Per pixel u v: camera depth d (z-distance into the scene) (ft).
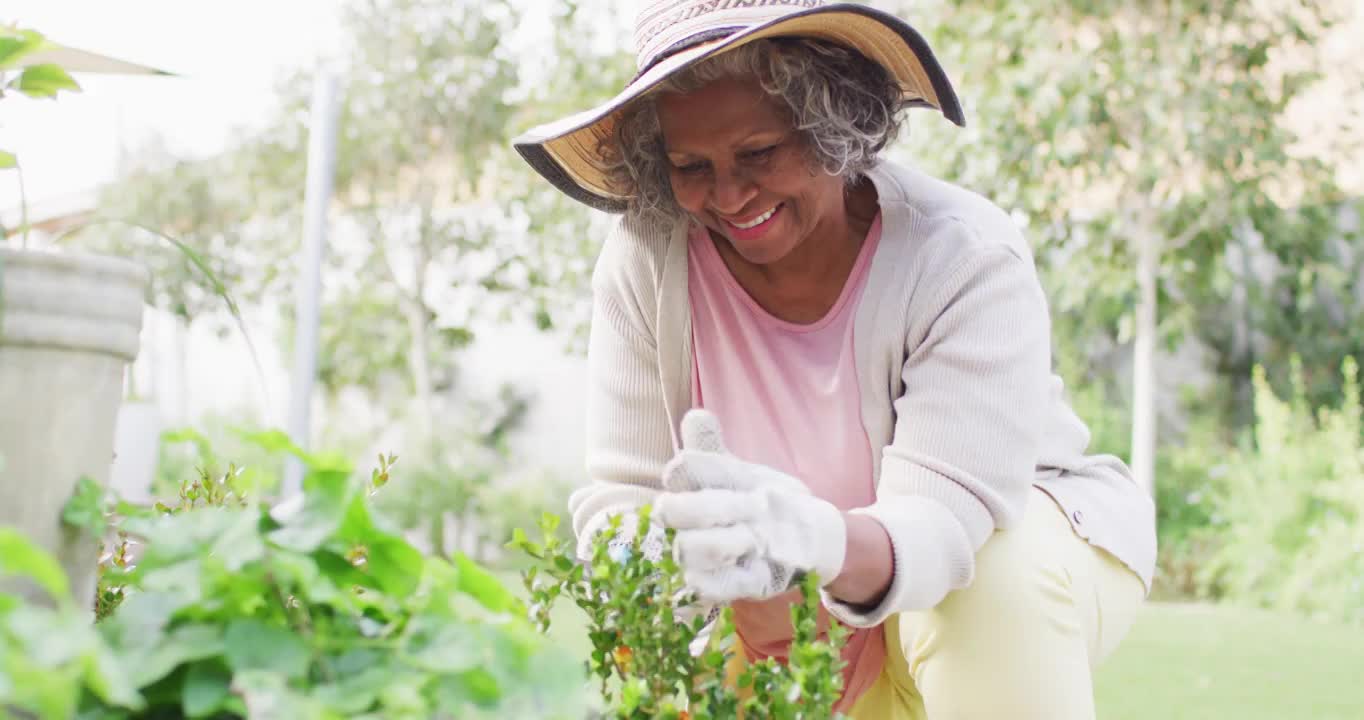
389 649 2.34
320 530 2.41
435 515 29.17
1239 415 27.20
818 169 4.53
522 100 31.17
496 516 29.58
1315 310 26.68
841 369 4.98
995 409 4.50
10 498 2.62
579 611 14.70
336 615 2.49
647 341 5.54
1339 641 16.28
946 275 4.73
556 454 32.81
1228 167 24.80
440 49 30.53
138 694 2.27
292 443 2.50
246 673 2.11
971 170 25.22
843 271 5.07
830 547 3.56
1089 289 26.04
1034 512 4.86
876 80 4.68
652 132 4.89
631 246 5.50
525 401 33.24
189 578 2.32
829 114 4.41
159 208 31.68
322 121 16.24
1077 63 24.31
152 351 31.89
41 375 2.66
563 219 30.25
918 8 25.93
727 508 3.27
